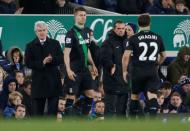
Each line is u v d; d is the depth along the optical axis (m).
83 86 43.22
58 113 41.94
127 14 52.53
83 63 42.97
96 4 54.44
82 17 42.84
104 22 50.06
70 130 25.05
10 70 44.88
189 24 51.56
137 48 41.50
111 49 43.53
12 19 49.03
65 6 52.19
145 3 53.81
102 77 44.44
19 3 52.25
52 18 49.47
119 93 43.62
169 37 51.41
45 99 42.00
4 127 25.52
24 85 43.00
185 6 55.28
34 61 41.44
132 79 41.84
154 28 51.31
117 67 43.62
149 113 41.31
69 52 42.59
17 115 40.28
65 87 42.72
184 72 47.69
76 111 42.94
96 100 43.16
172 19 51.41
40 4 52.03
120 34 43.66
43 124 26.00
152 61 41.66
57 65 41.66
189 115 40.78
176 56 50.47
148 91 41.56
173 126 25.64
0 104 42.59
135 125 25.80
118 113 43.62
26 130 25.11
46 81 41.62
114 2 54.28
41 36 41.44
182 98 44.44
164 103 44.12
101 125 25.77
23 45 49.22
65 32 49.62
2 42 49.00
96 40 50.03
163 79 48.41
